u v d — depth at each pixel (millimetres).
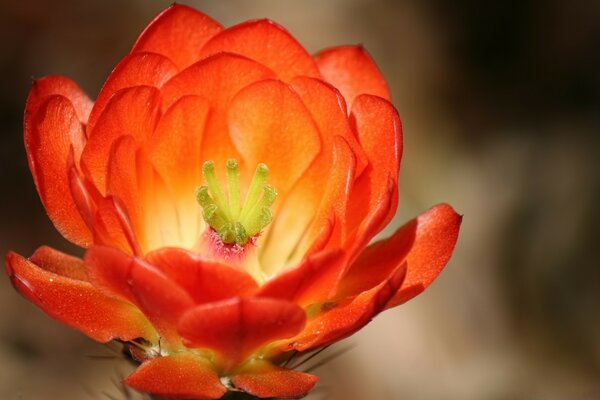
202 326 199
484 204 352
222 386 205
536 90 382
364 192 212
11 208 322
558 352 327
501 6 393
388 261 216
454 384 313
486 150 367
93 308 209
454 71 384
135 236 203
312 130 216
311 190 219
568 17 388
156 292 198
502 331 329
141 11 362
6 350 307
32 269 209
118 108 207
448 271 337
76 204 202
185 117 215
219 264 199
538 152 364
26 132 207
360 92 222
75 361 307
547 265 341
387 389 310
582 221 346
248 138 219
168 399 203
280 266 221
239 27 215
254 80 215
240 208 217
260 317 198
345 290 214
